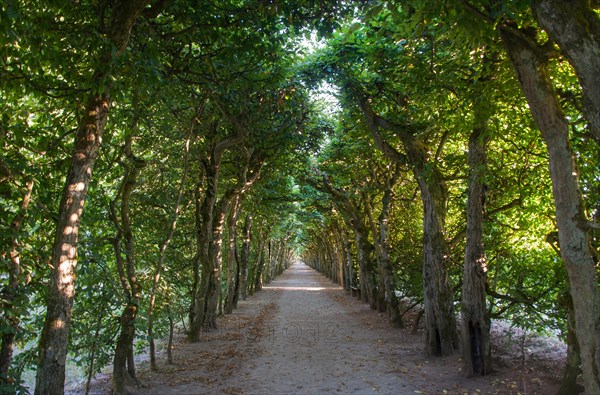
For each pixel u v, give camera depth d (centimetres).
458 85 805
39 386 521
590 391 416
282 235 4447
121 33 596
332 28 772
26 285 571
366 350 1141
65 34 654
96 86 579
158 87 734
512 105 819
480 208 854
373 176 1653
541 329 860
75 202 559
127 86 656
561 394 625
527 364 863
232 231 2056
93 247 741
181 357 1095
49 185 691
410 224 1708
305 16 771
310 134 1659
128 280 883
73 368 1073
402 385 802
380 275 1905
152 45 753
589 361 417
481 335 825
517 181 981
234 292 2241
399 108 1192
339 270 3709
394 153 1136
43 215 631
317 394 768
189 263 1393
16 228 528
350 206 2078
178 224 1430
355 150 1619
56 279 541
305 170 2002
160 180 1175
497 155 1016
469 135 975
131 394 762
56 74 736
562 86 732
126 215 820
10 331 498
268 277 4203
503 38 468
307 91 1338
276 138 1423
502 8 433
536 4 392
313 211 2988
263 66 1046
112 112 807
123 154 866
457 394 729
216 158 1327
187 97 1034
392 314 1527
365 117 1175
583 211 430
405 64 903
